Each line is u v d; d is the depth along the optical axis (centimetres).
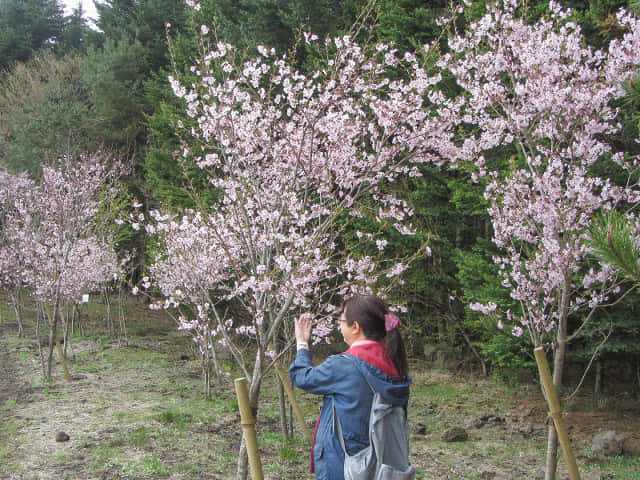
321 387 195
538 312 523
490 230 1048
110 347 1259
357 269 536
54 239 1059
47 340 1294
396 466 185
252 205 491
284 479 517
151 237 1280
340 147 524
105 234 1363
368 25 1087
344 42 523
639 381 936
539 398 939
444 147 540
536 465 603
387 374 192
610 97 489
